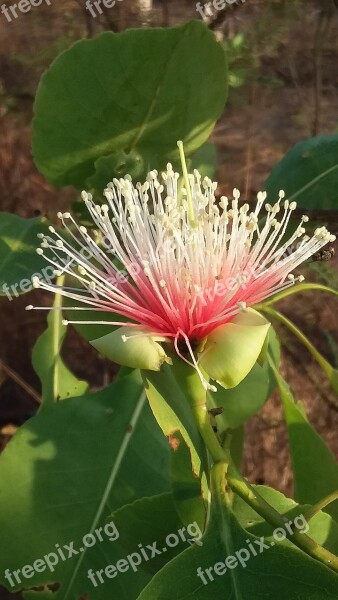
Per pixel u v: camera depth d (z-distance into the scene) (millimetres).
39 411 230
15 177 452
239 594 144
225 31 358
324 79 503
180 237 166
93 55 181
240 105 469
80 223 218
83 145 199
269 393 212
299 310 478
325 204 227
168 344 165
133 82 186
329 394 481
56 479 206
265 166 538
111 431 213
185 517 164
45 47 398
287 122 535
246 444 477
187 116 197
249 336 161
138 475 208
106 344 161
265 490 162
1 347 479
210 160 244
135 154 200
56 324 242
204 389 160
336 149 231
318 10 404
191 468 161
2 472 205
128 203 171
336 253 358
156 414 154
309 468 196
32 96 413
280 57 484
